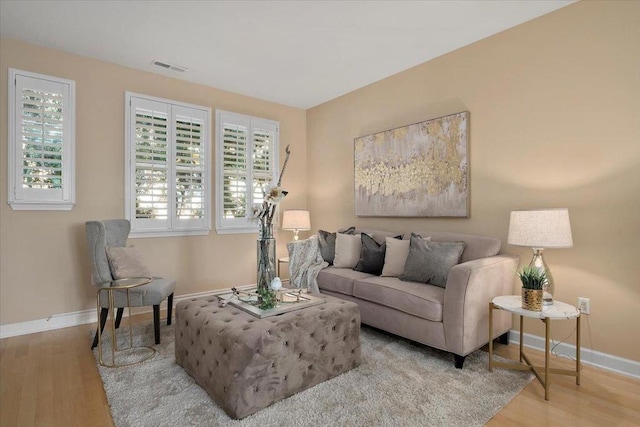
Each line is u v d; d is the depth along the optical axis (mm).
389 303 2754
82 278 3369
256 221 2494
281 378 1979
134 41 3111
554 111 2666
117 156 3564
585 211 2512
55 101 3227
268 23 2828
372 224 4168
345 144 4547
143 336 3016
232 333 1892
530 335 2781
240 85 4211
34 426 1767
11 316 3041
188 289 4043
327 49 3289
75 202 3314
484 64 3098
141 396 2037
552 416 1857
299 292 2713
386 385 2160
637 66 2285
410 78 3725
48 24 2818
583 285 2521
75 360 2531
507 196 2949
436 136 3424
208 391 2047
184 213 3975
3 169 3006
